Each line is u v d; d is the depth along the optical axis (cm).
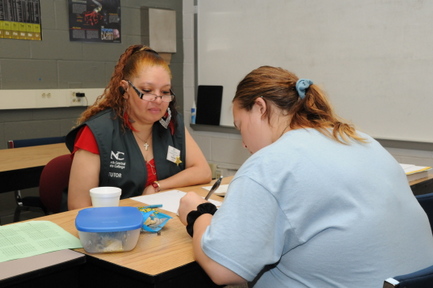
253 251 94
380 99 335
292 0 373
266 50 395
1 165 256
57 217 147
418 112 317
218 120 430
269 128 112
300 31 371
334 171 98
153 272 103
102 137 178
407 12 315
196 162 206
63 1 376
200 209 118
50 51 372
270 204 95
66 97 382
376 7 329
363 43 338
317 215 97
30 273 101
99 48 403
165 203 164
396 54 323
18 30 352
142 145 194
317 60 364
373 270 95
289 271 103
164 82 182
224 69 427
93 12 395
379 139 336
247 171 100
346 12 344
